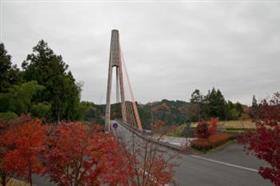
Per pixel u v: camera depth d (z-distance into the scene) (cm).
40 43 5641
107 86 8131
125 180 1063
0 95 3828
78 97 6731
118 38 8794
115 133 1466
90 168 1142
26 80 5328
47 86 5344
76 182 1149
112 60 8575
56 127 1343
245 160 2845
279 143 833
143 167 1106
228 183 1923
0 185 1772
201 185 1898
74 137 1138
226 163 2750
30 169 1381
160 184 1089
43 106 4309
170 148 1991
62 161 1148
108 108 7462
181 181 2000
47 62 5619
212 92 7769
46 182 2009
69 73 6594
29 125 1416
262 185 1830
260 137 859
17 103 3856
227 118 7588
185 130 4762
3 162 1438
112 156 1111
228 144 3819
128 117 6875
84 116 6656
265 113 895
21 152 1354
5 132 1462
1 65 4016
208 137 3809
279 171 828
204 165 2650
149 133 1305
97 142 1137
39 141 1342
